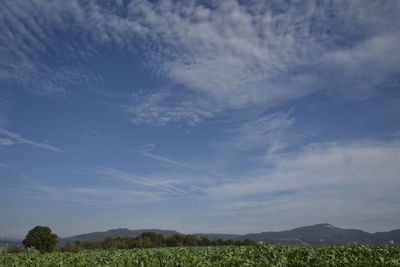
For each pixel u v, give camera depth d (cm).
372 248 1989
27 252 2773
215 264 1805
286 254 1962
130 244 10588
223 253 2216
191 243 9731
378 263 1523
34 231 9062
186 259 2072
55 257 2502
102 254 2662
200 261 1906
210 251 2488
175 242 10225
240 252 2156
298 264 1659
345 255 1823
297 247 2269
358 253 1855
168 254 2369
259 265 1656
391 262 1538
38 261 2292
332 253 1894
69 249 10681
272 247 2148
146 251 2803
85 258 2377
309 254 1852
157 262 2064
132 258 2277
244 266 1664
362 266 1510
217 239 8981
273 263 1716
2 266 2147
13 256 2522
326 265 1580
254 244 2352
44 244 8956
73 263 2194
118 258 2322
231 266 1741
